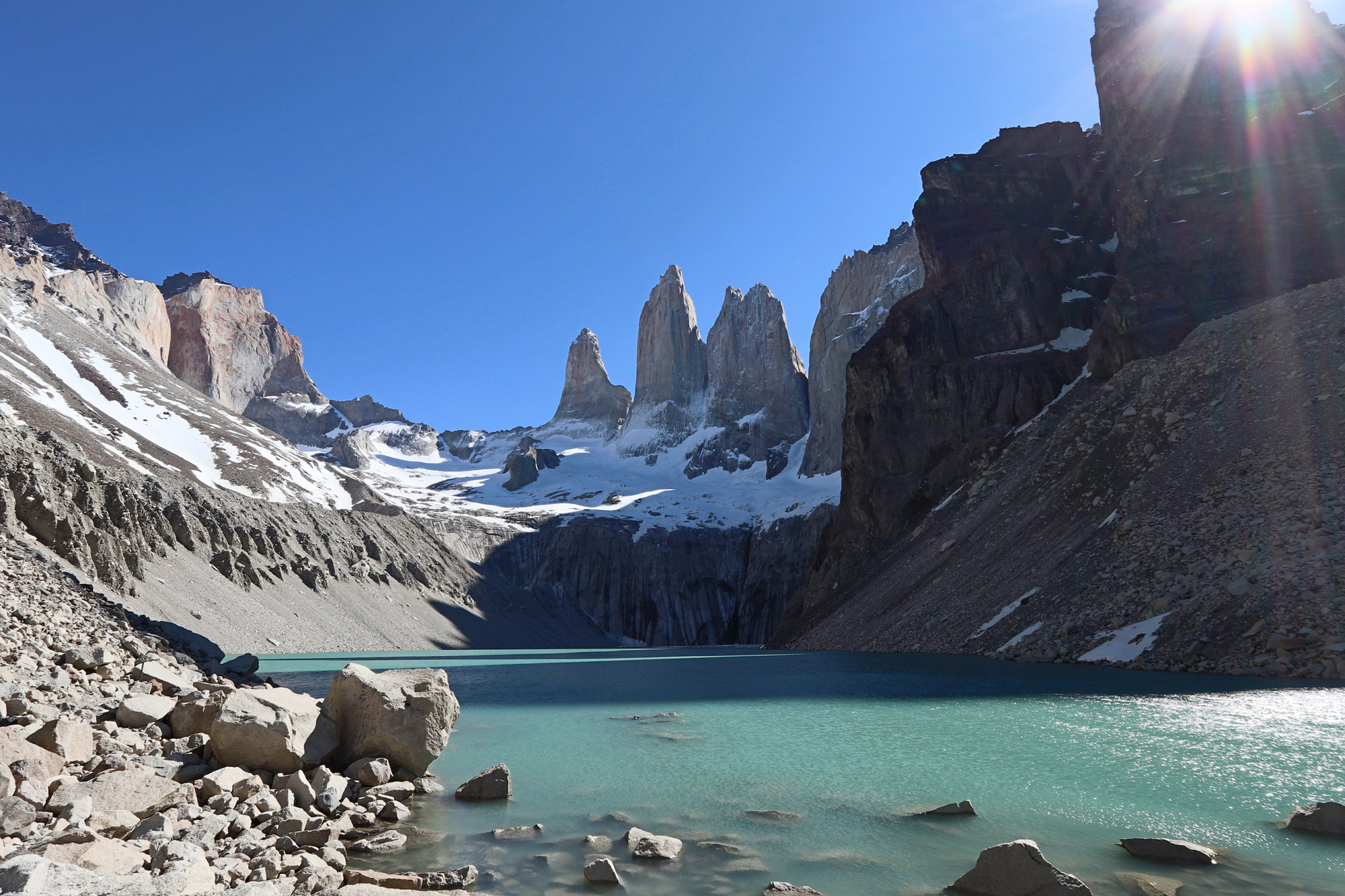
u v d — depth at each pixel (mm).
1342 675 26891
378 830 11750
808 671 42656
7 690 13992
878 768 15898
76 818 9289
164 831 9492
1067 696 26094
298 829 11078
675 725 23328
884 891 8969
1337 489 36156
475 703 30797
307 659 71688
